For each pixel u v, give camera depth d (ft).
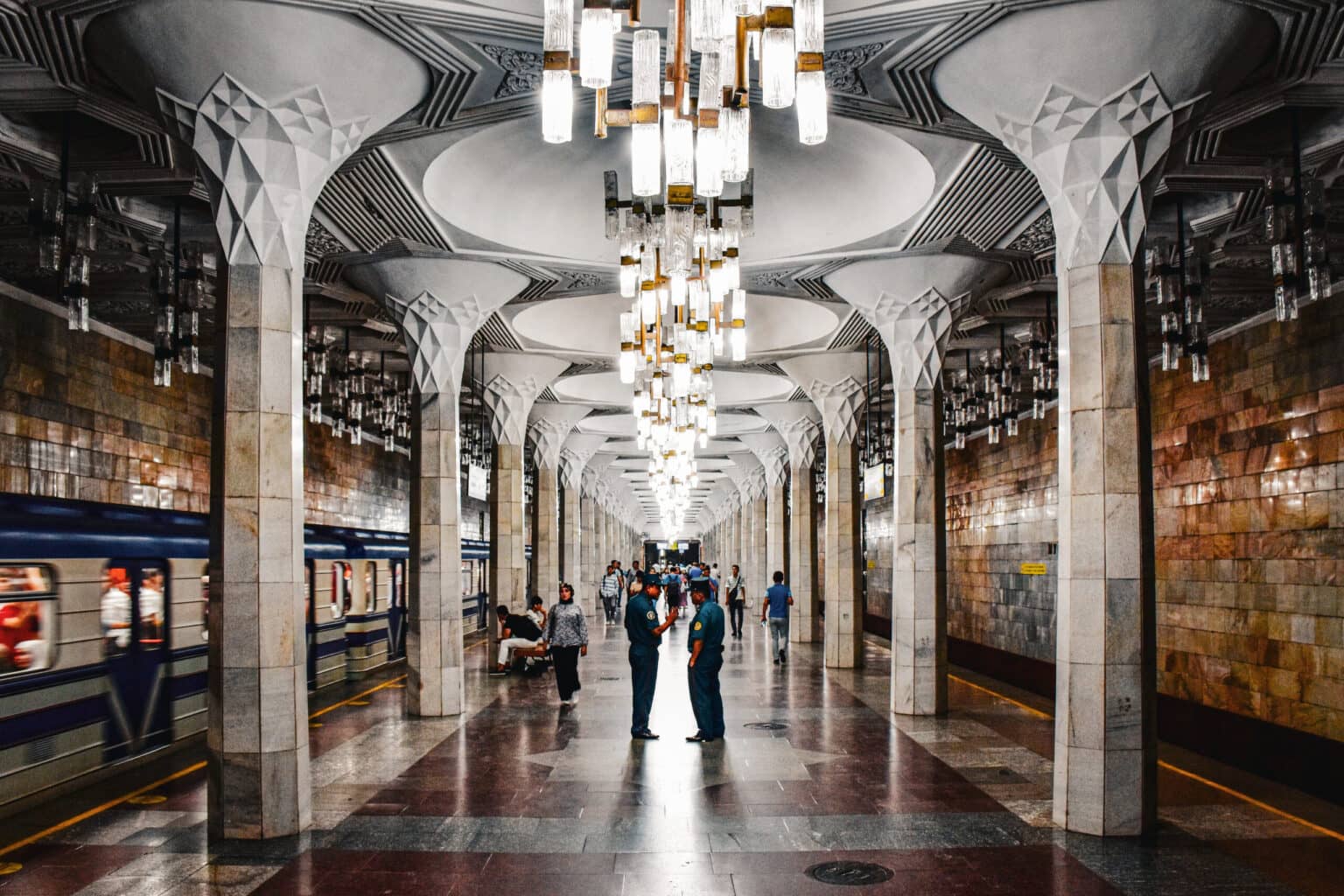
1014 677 63.62
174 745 36.99
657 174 17.52
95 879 21.76
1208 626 45.80
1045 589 65.00
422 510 45.93
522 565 69.36
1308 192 29.12
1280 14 23.27
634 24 17.16
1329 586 36.99
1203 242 35.55
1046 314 53.16
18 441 40.16
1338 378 36.65
